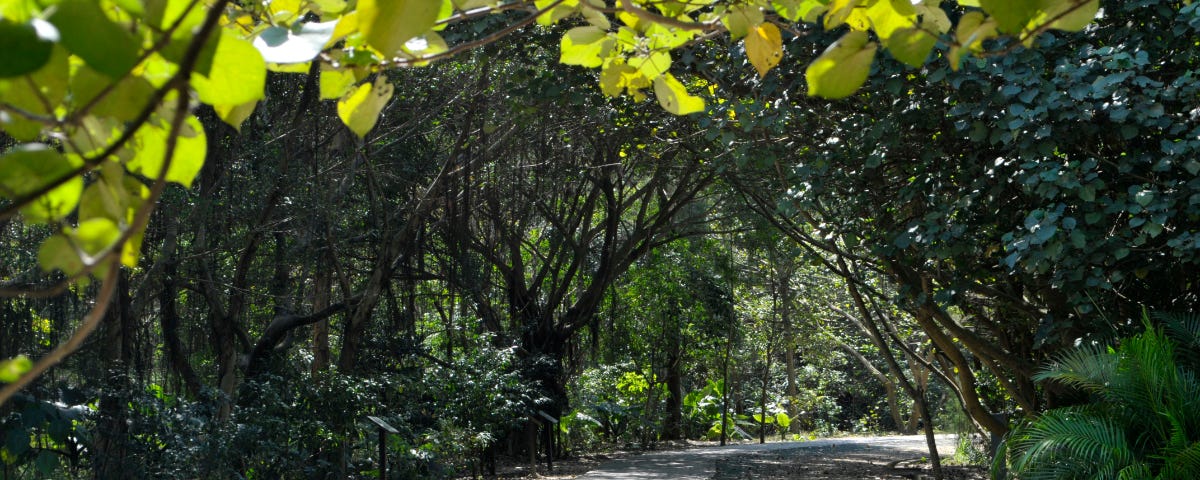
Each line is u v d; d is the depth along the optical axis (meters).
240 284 11.64
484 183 14.95
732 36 1.96
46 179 0.92
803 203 8.26
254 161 11.06
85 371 8.95
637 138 10.92
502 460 18.27
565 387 19.25
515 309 17.56
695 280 23.48
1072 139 6.40
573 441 21.88
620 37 2.06
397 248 13.20
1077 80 6.08
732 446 24.73
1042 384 8.72
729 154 9.65
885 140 7.30
